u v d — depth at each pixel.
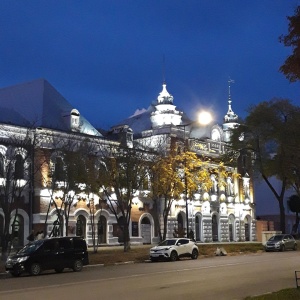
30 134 44.75
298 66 12.41
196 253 41.06
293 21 12.22
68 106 55.28
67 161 43.03
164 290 19.50
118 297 17.66
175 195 49.19
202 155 64.88
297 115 51.06
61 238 30.59
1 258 36.22
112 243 52.59
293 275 25.08
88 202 48.97
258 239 75.38
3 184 37.81
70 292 19.31
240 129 57.81
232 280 23.00
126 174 44.75
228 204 69.69
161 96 66.75
